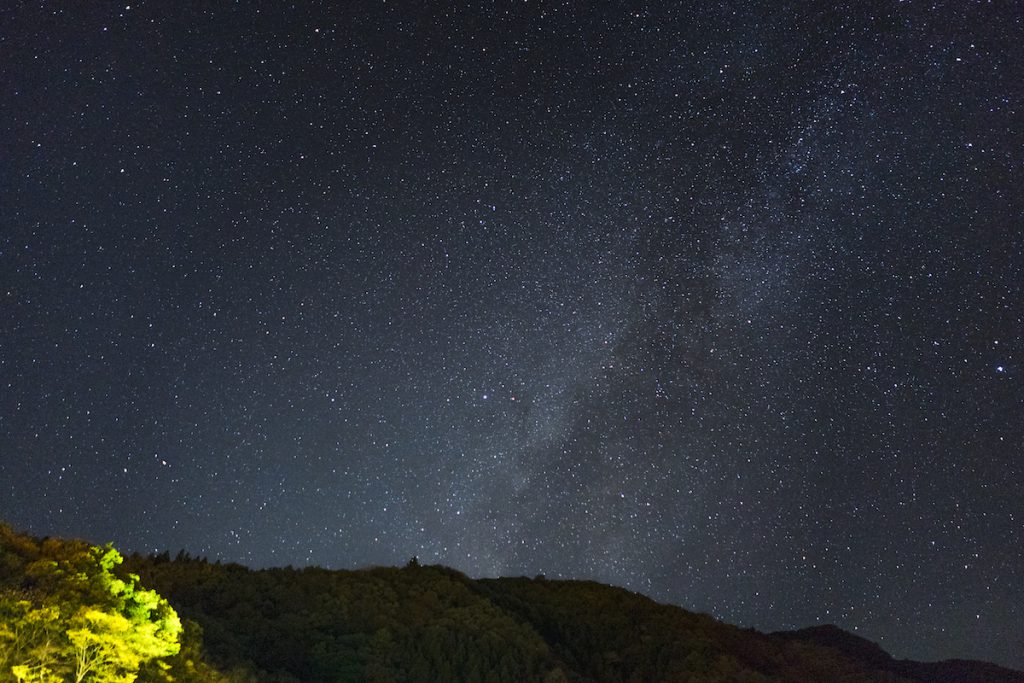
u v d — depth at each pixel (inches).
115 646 552.7
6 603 575.2
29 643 545.3
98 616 551.2
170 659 711.7
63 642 550.3
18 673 510.9
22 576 664.4
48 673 530.9
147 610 631.2
